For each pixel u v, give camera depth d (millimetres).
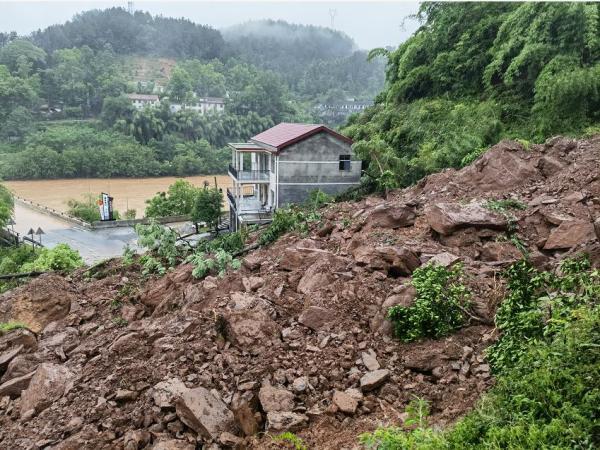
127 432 5062
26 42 106375
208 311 6840
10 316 8383
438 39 25344
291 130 24438
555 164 10094
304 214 12109
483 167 10766
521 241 8180
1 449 5129
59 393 5789
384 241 8633
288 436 4797
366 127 26688
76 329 7930
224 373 5668
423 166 17344
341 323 6477
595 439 3664
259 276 8406
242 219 21828
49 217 42281
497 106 20156
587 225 7555
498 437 3857
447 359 5777
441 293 6359
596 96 16922
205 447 4785
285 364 5820
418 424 4852
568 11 17906
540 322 5309
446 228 8438
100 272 10688
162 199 39438
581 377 4051
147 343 6430
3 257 23594
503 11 23266
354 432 5004
